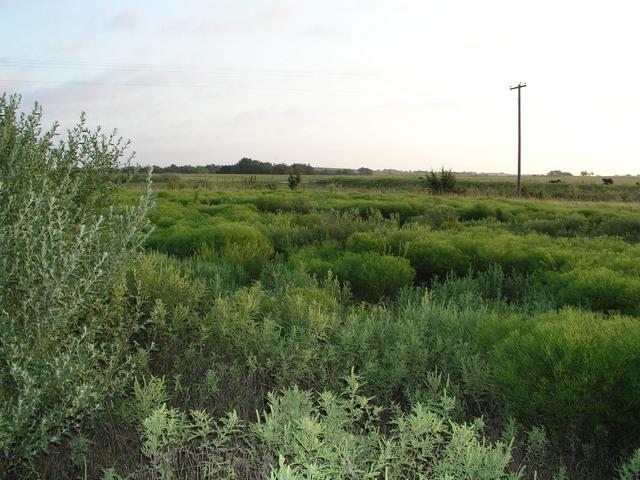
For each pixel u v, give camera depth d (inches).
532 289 287.1
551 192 1873.8
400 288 282.8
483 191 1710.1
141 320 186.7
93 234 113.2
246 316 180.1
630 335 134.5
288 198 887.7
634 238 550.9
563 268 304.0
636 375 123.0
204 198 932.6
